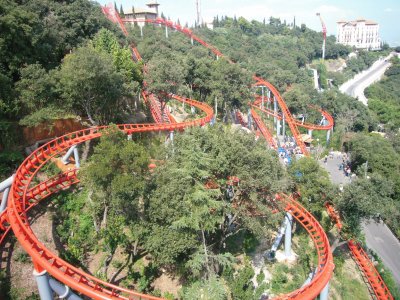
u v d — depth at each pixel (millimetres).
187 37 184875
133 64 69625
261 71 161500
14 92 44719
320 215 52719
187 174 30297
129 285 31984
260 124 102625
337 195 44625
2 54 46125
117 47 71312
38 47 53969
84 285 23203
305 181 46344
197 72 99500
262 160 34906
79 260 32688
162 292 32531
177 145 35844
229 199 38219
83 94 48750
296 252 44938
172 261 30062
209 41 198625
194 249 32344
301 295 27016
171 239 29203
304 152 87500
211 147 35500
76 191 40719
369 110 163000
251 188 35000
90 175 29125
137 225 31672
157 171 32688
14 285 28000
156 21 167125
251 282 35250
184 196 29609
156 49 117000
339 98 153375
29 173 37000
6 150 43375
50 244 33031
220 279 33250
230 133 37812
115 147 29266
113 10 145125
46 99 46531
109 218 35469
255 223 35844
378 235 60312
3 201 33219
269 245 45062
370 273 43844
